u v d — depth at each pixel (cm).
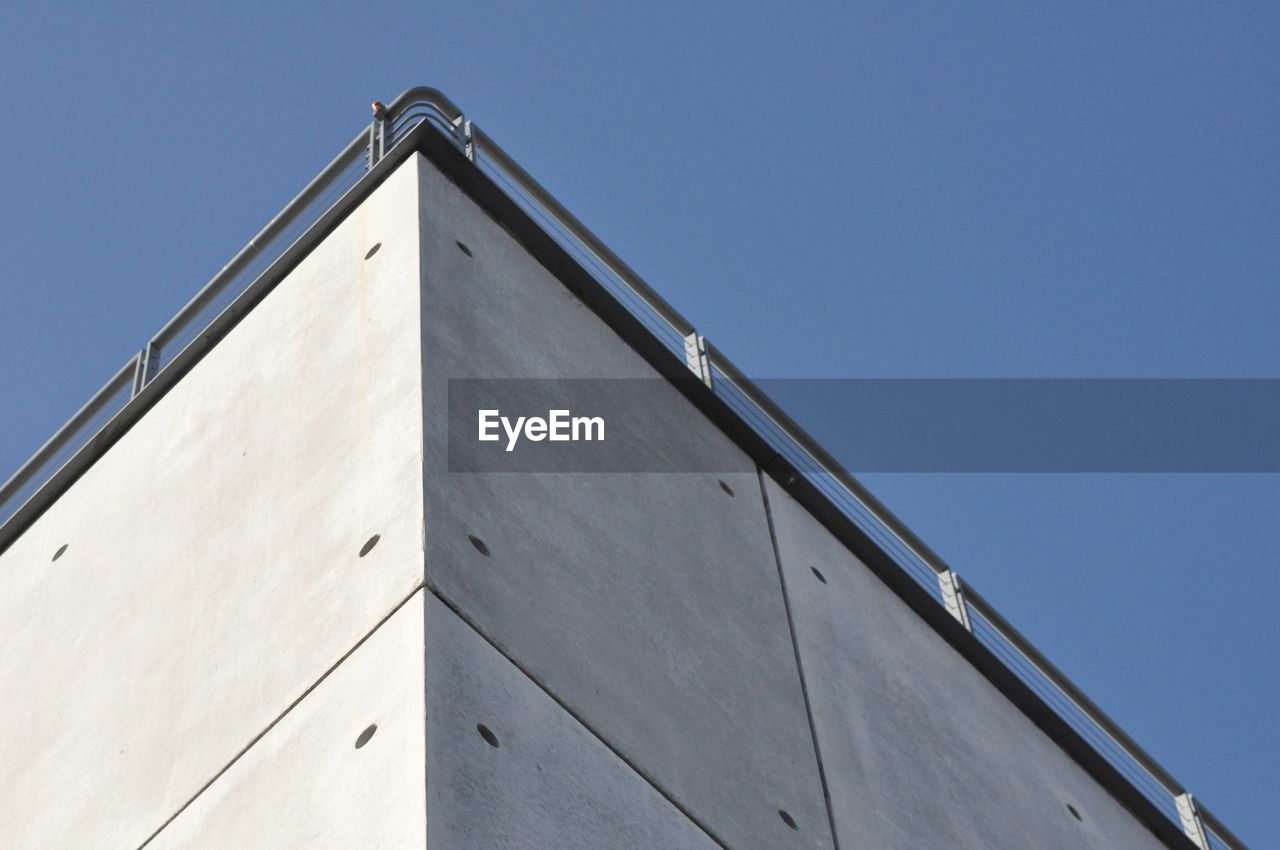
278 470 1531
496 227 1758
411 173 1711
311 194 1858
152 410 1780
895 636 1820
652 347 1825
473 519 1380
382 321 1568
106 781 1403
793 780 1484
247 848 1204
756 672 1560
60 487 1811
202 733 1352
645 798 1301
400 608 1272
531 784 1207
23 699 1579
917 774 1644
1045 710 1934
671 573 1564
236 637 1404
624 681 1389
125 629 1543
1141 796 1955
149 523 1636
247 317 1761
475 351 1558
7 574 1762
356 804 1155
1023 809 1755
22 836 1422
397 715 1188
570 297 1780
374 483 1405
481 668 1252
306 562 1401
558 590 1403
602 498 1562
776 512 1808
